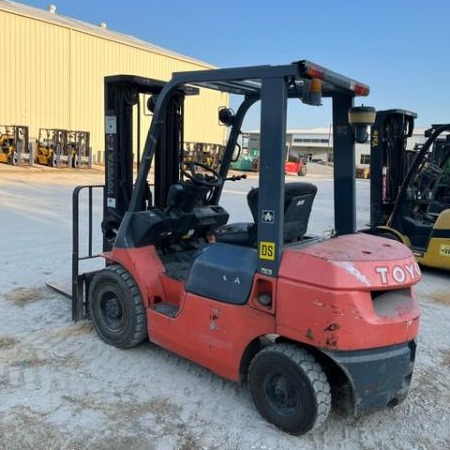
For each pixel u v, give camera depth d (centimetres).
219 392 358
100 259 708
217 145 2750
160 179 453
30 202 1273
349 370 289
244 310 324
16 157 2234
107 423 315
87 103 2823
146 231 404
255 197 336
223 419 326
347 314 284
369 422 332
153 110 424
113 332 418
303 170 3525
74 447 290
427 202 776
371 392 297
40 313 489
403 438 317
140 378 373
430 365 424
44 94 2614
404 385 328
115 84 438
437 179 798
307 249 311
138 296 401
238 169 3095
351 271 289
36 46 2552
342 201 378
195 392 357
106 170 457
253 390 327
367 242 339
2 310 494
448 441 317
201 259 353
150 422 319
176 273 410
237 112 439
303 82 305
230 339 333
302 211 343
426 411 350
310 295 291
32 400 336
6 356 397
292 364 302
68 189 1631
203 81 344
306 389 297
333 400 352
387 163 805
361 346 289
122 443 296
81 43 2747
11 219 1014
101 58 2859
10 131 2470
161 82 442
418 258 739
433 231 723
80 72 2764
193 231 448
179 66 3309
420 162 746
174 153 455
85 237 862
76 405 333
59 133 2384
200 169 504
